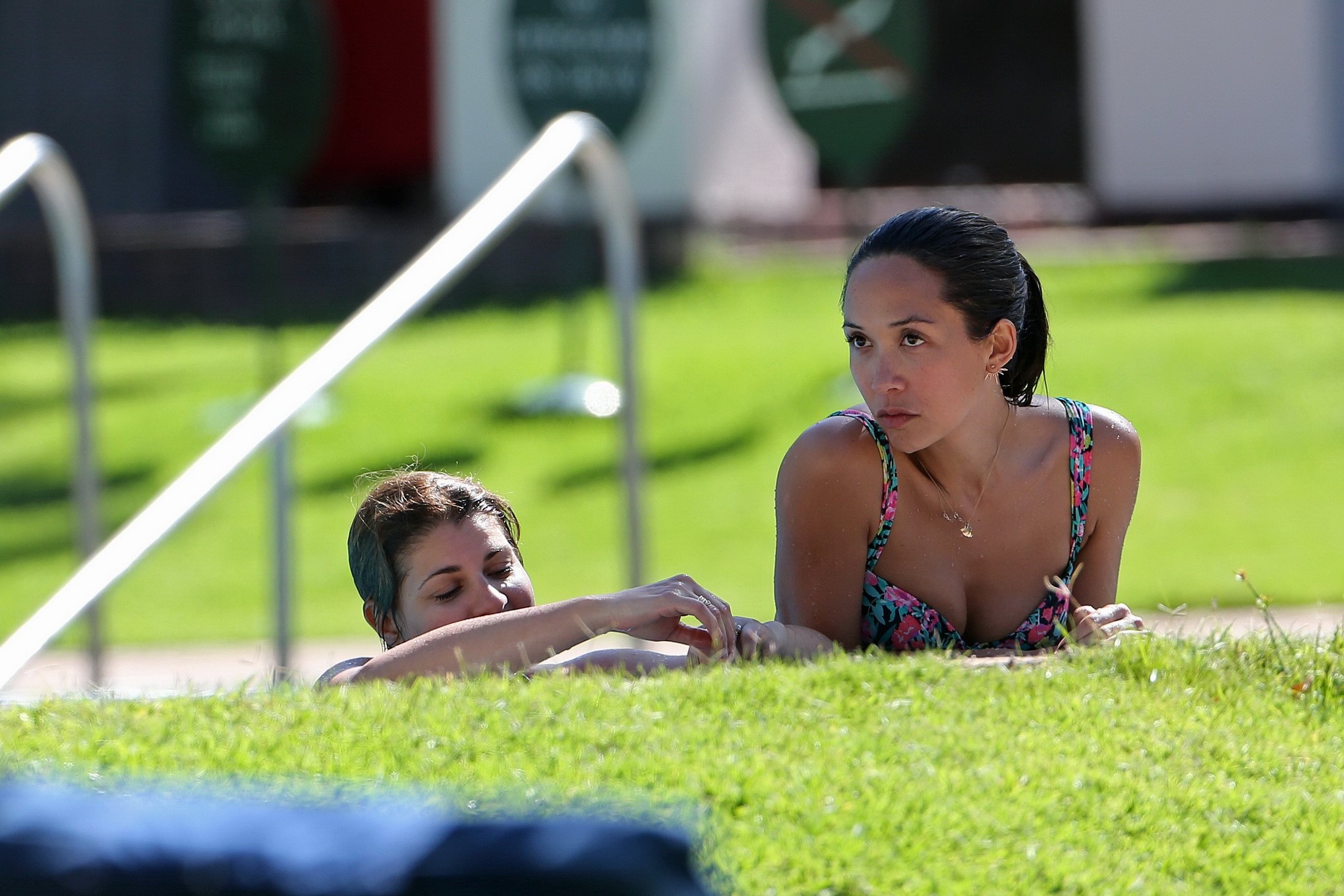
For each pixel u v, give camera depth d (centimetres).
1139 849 796
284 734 895
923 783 836
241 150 4256
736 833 768
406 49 6019
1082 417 1161
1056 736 917
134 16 6000
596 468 4000
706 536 3531
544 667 1076
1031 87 7519
